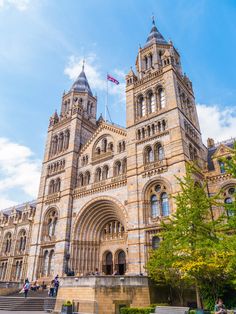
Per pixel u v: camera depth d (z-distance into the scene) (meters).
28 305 31.58
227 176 38.75
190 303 27.92
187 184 28.70
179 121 39.22
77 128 57.38
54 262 44.59
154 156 39.84
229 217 21.80
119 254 43.47
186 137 40.25
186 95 48.12
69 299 28.06
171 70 44.25
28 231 65.00
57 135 61.09
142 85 48.12
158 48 52.03
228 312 19.70
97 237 46.00
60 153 57.16
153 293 26.86
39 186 56.25
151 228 35.19
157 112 42.94
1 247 69.19
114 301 25.80
